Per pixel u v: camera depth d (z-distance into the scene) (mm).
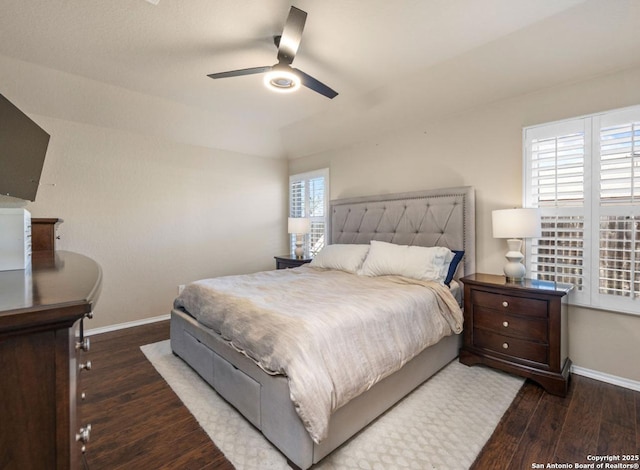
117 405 2021
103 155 3408
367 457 1552
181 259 4039
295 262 4180
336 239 4172
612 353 2260
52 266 1159
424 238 3227
